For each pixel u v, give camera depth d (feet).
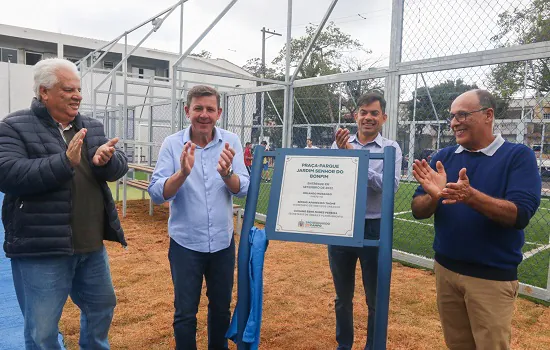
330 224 6.69
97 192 7.82
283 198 7.00
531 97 22.50
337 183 6.84
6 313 12.18
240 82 82.84
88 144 7.72
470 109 6.77
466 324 7.19
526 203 6.18
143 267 16.74
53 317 7.22
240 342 6.82
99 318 8.15
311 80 22.15
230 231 8.64
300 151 7.18
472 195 6.01
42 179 6.49
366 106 9.51
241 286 6.89
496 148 6.82
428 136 22.03
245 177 8.71
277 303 13.39
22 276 7.07
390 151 6.72
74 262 7.53
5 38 95.96
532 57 13.16
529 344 10.71
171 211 8.46
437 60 15.76
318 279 15.74
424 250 19.81
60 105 7.14
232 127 33.45
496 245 6.53
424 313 12.67
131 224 24.88
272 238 6.85
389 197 6.57
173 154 8.50
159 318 12.05
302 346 10.57
